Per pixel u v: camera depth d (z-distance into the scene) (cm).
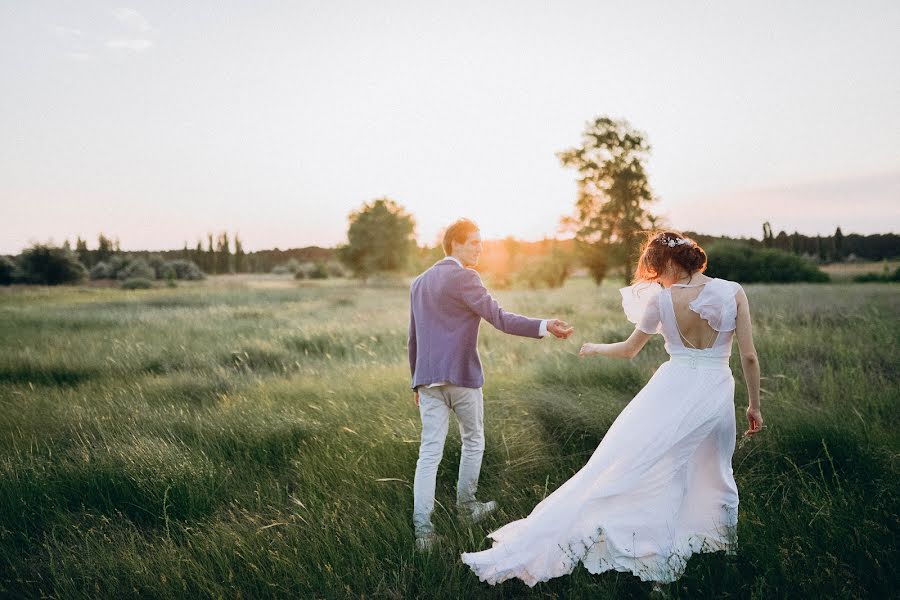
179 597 222
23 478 317
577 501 229
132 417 432
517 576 221
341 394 486
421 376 282
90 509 298
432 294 283
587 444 363
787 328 701
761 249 3141
